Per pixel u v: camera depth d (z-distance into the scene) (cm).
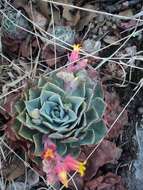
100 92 29
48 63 33
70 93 28
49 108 27
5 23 33
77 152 28
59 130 27
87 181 31
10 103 30
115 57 33
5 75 33
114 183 30
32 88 28
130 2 35
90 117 28
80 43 34
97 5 35
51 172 28
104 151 31
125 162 32
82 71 29
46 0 33
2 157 32
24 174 32
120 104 33
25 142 29
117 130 31
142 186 31
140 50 34
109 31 34
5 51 34
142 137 32
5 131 31
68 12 34
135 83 33
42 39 33
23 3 34
